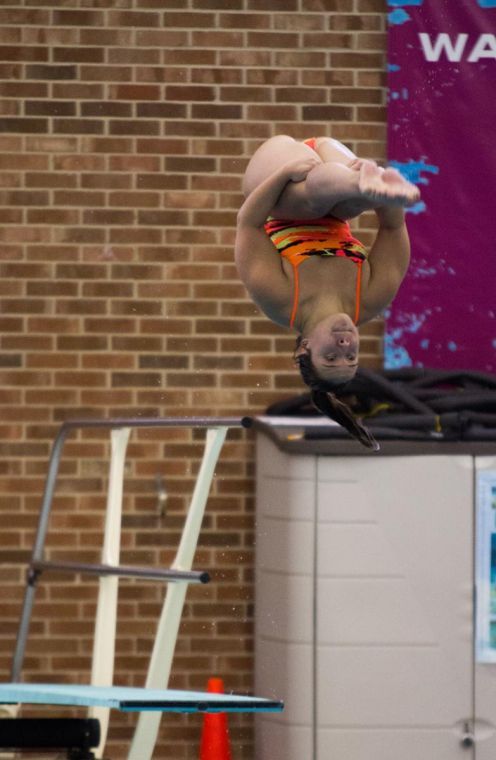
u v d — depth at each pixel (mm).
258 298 15258
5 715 22672
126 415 25312
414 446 22719
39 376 25266
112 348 25328
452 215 25312
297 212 15250
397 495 22828
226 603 25188
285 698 22906
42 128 25281
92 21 25328
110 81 25344
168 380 25375
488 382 24438
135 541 25266
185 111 25422
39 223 25312
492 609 22812
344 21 25531
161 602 25172
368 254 15672
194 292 25422
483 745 22766
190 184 25453
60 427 23328
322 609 22797
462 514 22828
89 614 25125
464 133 25266
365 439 15906
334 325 15000
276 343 25453
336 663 22766
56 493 25188
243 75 25484
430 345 25312
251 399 25422
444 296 25297
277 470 23328
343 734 22719
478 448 22781
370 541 22812
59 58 25297
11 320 25266
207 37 25422
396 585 22828
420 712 22734
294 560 22906
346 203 15289
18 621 25078
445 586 22812
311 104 25516
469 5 25188
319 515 22828
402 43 25234
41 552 22484
